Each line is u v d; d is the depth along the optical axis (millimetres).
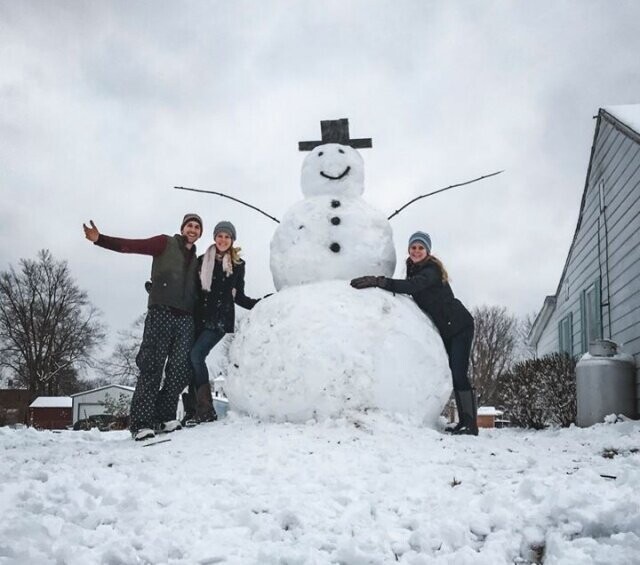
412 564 2602
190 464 4074
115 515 3096
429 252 6219
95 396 31844
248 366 5637
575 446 5035
